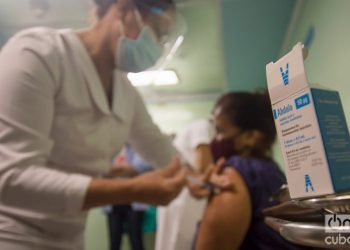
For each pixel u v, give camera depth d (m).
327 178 0.24
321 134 0.25
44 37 0.79
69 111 0.80
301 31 1.72
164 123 3.82
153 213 2.93
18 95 0.68
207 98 3.66
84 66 0.84
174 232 1.46
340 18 1.06
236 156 0.88
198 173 1.09
